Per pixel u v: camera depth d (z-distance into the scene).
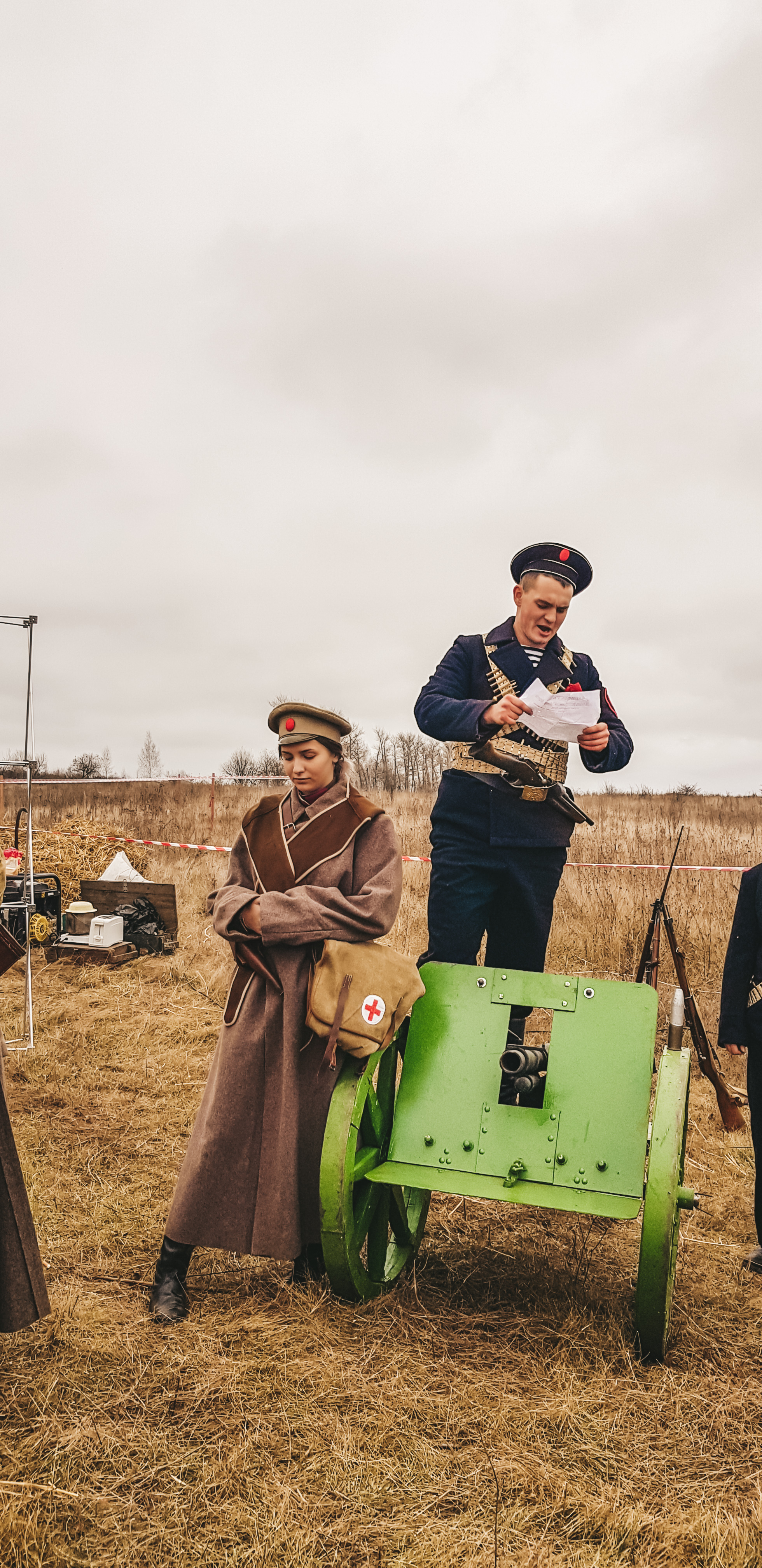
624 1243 3.67
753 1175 4.47
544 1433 2.41
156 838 14.49
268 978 3.03
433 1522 2.10
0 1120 2.52
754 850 12.09
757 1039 3.71
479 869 3.89
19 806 20.80
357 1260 2.92
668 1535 2.09
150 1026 6.42
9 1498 2.12
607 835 13.56
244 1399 2.49
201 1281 3.14
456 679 3.94
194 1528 2.08
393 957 3.03
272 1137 2.98
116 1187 3.94
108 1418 2.41
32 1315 2.50
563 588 3.84
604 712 3.93
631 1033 3.04
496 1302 3.10
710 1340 2.92
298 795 3.32
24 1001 7.01
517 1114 3.00
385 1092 3.21
